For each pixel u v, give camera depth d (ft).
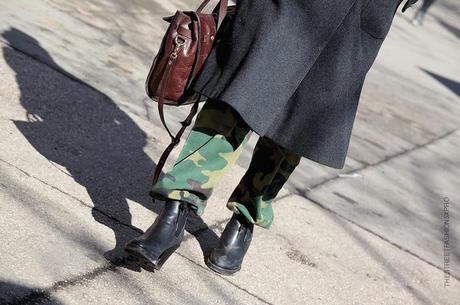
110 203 17.98
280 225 20.48
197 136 15.23
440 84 47.70
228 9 15.44
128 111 24.18
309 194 23.57
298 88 15.05
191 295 15.67
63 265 14.99
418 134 35.32
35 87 23.08
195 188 15.11
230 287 16.53
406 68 48.57
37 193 17.19
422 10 65.00
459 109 43.55
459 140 36.99
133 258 16.03
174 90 14.89
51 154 19.34
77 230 16.34
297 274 18.19
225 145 15.12
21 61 24.49
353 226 22.29
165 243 15.21
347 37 14.92
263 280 17.33
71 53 26.96
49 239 15.64
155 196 15.57
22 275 14.23
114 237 16.60
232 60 14.52
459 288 20.58
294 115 15.12
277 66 14.35
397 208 25.05
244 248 17.02
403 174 28.81
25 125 20.43
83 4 33.17
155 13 36.29
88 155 20.06
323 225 21.57
